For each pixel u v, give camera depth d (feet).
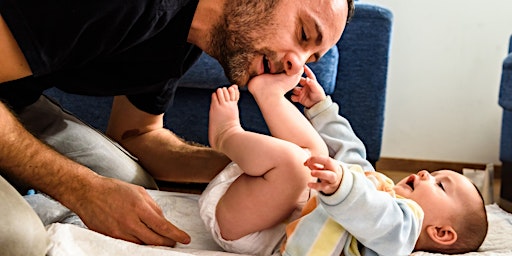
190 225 4.57
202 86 7.50
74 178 4.06
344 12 4.62
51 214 4.39
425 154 11.73
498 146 11.56
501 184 9.38
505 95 8.70
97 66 4.60
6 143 3.87
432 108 11.60
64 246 3.57
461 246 4.36
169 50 4.47
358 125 8.09
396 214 3.85
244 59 4.57
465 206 4.39
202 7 4.46
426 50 11.43
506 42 11.28
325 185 3.67
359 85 8.02
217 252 3.96
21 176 4.01
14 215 3.20
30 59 3.79
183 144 5.66
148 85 4.72
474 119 11.56
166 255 3.62
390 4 11.37
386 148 11.73
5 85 4.80
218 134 4.30
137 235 4.04
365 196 3.72
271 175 4.03
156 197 4.80
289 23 4.46
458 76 11.47
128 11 3.83
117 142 5.65
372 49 7.97
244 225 4.11
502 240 4.68
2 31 3.74
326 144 4.87
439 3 11.28
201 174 5.52
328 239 3.90
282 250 4.03
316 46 4.59
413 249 4.40
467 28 11.32
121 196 4.06
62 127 5.18
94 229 4.06
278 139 4.14
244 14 4.45
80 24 3.77
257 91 4.50
